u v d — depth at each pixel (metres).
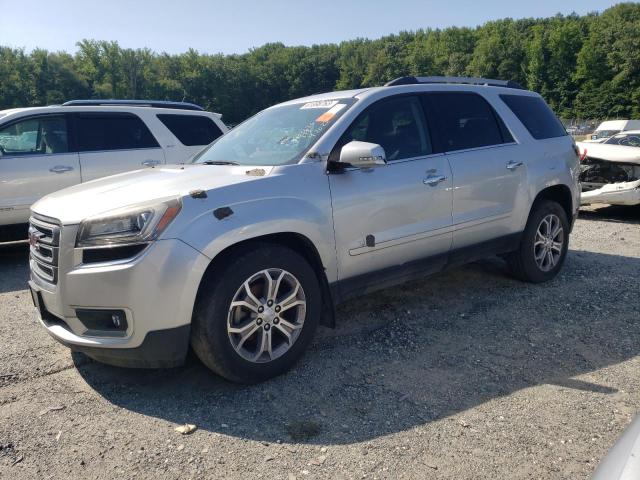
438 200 4.12
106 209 3.00
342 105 3.96
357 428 2.82
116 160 7.36
